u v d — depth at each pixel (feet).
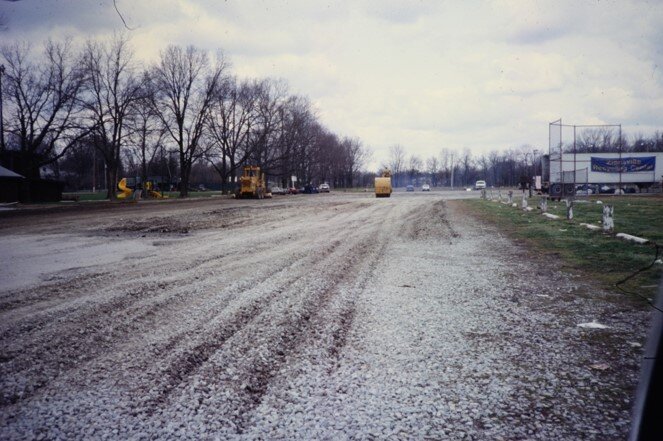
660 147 257.75
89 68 152.56
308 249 38.58
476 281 25.70
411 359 14.44
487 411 11.13
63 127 151.02
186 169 192.95
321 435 10.12
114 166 163.84
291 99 274.36
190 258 34.12
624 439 9.84
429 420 10.73
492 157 449.89
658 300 9.07
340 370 13.62
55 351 15.19
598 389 12.20
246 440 9.91
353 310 20.03
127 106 164.04
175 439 9.93
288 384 12.67
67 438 9.97
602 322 17.95
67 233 52.34
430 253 36.04
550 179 108.47
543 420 10.68
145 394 12.06
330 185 470.39
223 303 21.20
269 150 267.80
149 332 17.12
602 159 139.85
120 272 28.76
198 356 14.71
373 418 10.84
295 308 20.34
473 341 16.05
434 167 509.35
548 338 16.22
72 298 22.21
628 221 52.65
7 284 25.59
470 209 88.74
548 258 32.45
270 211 92.53
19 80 146.00
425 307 20.47
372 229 54.95
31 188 147.84
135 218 74.33
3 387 12.51
